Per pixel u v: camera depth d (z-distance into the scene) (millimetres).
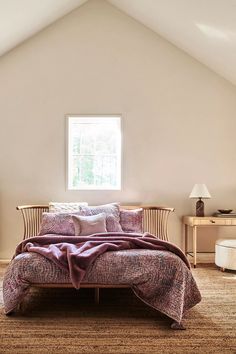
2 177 5043
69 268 2820
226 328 2641
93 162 5281
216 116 5145
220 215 4773
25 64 5062
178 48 5145
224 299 3322
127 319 2814
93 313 2943
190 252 5062
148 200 5113
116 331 2582
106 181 5281
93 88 5109
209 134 5145
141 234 3867
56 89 5090
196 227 4918
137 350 2287
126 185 5109
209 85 5148
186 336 2496
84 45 5098
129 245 3186
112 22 5109
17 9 4145
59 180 5078
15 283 2848
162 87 5125
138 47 5121
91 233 3877
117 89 5109
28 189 5062
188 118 5141
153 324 2713
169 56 5133
